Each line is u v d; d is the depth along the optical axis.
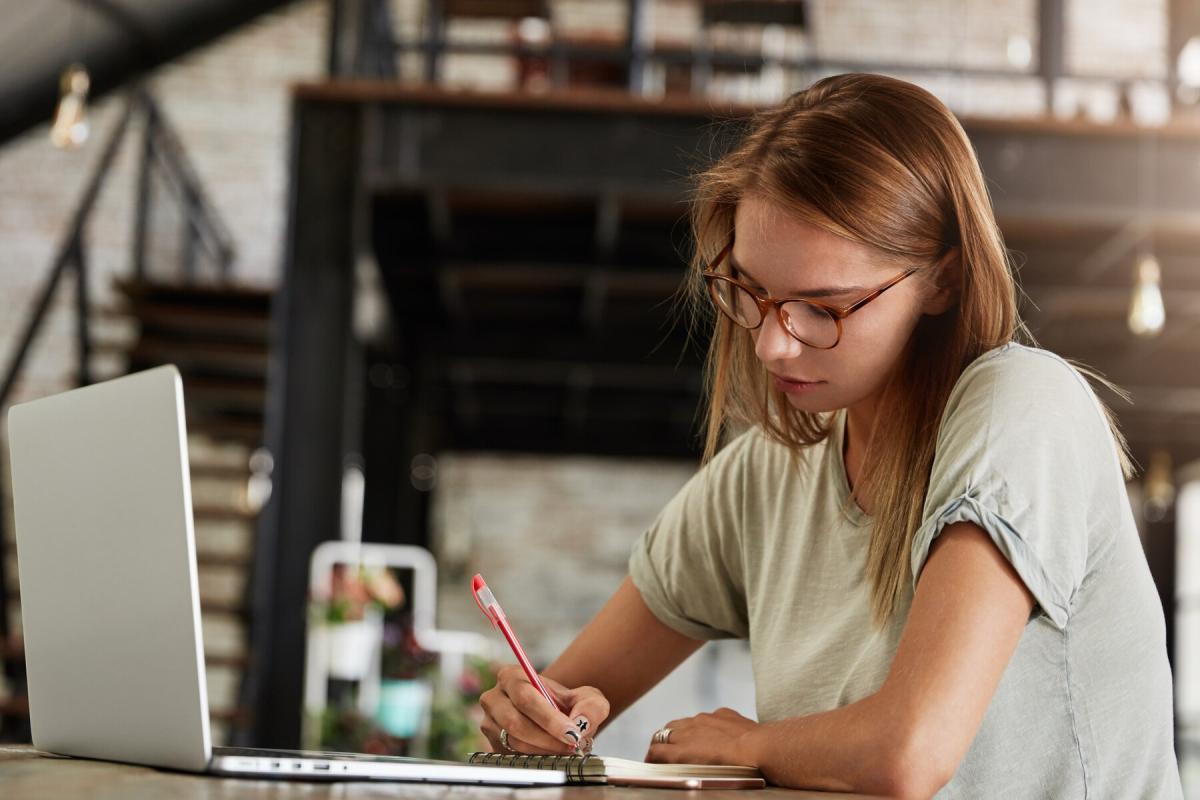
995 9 8.37
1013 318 1.11
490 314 6.66
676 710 9.02
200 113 9.02
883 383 1.15
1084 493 1.01
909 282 1.07
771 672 1.20
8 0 7.70
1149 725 1.05
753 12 6.01
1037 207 4.70
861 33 8.34
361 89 4.77
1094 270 5.38
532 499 9.87
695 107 4.74
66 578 1.01
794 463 1.25
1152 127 4.68
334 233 4.78
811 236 1.04
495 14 6.39
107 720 0.98
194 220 7.94
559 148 4.78
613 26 8.48
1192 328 6.13
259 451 7.22
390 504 7.37
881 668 1.08
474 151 4.79
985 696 0.93
